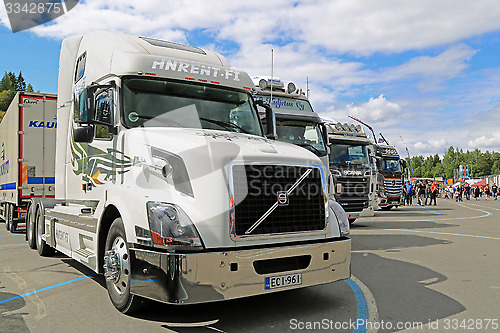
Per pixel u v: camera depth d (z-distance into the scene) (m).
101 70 6.45
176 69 6.07
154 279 4.28
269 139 6.07
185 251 4.21
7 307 5.30
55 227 7.88
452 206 32.00
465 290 6.16
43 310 5.17
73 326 4.60
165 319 4.84
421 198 34.91
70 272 7.37
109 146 5.76
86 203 6.54
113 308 5.23
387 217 20.23
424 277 6.98
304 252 4.77
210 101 6.27
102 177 5.90
